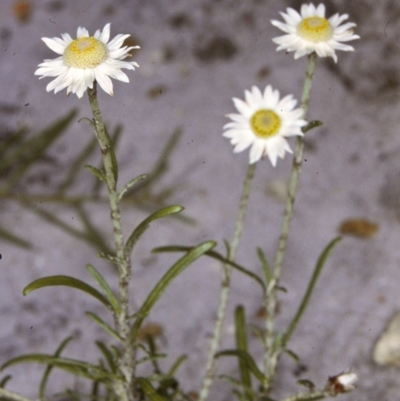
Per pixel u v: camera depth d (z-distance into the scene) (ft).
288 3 3.78
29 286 2.03
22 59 3.72
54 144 3.34
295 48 2.09
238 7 3.81
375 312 2.81
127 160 3.30
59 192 3.18
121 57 1.97
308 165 3.25
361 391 2.60
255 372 2.19
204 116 3.45
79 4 3.94
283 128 2.11
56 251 3.03
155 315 2.84
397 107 3.41
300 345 2.74
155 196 3.17
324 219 3.09
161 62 3.67
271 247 3.01
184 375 2.68
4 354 2.74
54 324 2.82
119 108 3.49
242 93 3.51
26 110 3.49
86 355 2.73
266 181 3.21
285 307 2.85
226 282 2.22
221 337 2.77
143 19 3.84
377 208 3.11
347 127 3.38
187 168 3.27
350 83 3.50
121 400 2.19
